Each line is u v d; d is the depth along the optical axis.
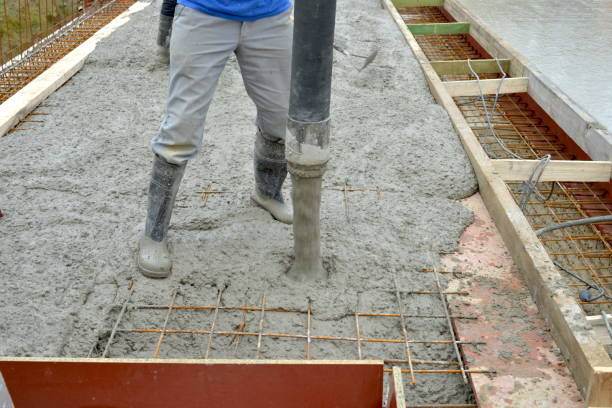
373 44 6.72
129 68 5.79
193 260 3.08
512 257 3.21
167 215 2.93
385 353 2.63
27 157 4.07
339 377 1.84
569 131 4.99
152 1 8.05
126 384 1.86
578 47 9.58
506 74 6.39
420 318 2.80
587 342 2.40
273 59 2.69
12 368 1.81
